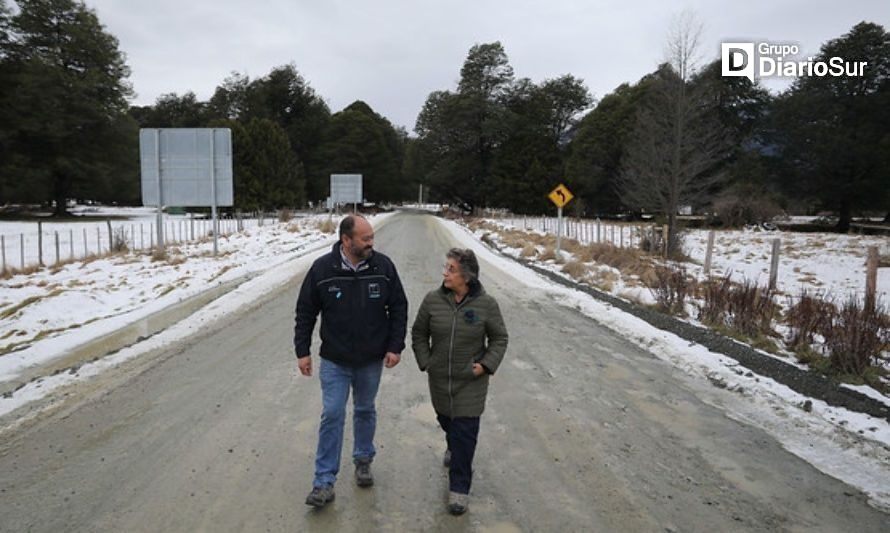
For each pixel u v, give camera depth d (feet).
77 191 187.42
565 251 74.49
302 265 56.85
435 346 13.35
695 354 26.55
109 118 174.70
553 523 12.62
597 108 211.61
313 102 247.09
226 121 193.36
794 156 169.89
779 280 59.77
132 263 56.59
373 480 14.28
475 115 221.05
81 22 172.45
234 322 32.32
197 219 151.43
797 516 13.07
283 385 21.59
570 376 23.50
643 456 16.12
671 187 77.41
